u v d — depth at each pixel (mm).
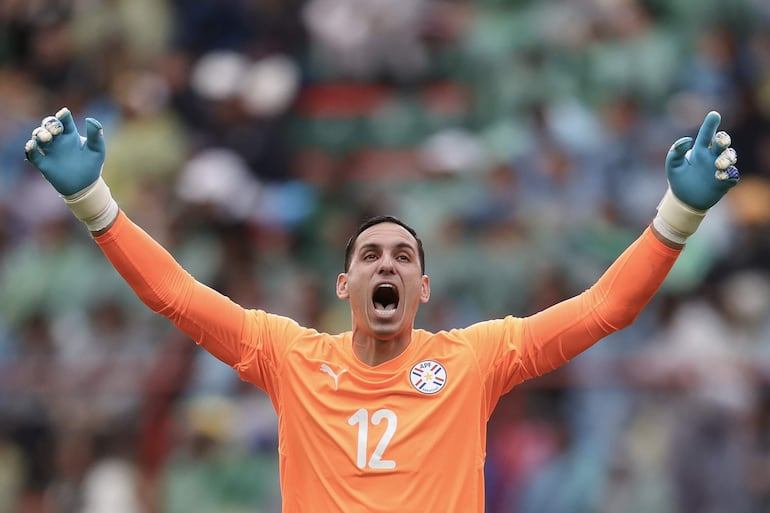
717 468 40625
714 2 56469
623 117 52875
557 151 50469
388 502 22422
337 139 57781
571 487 41156
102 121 59250
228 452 43094
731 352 43312
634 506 40688
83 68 62188
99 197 23672
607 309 23516
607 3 55844
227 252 49938
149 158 54906
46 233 52125
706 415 41062
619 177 50719
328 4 59781
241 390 44281
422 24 59344
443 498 22609
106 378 45969
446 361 23484
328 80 59031
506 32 58188
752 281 47562
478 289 47094
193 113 56781
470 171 53188
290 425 23344
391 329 23375
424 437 22781
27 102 61500
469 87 58312
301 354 23688
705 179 23172
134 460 44406
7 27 63625
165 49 61656
